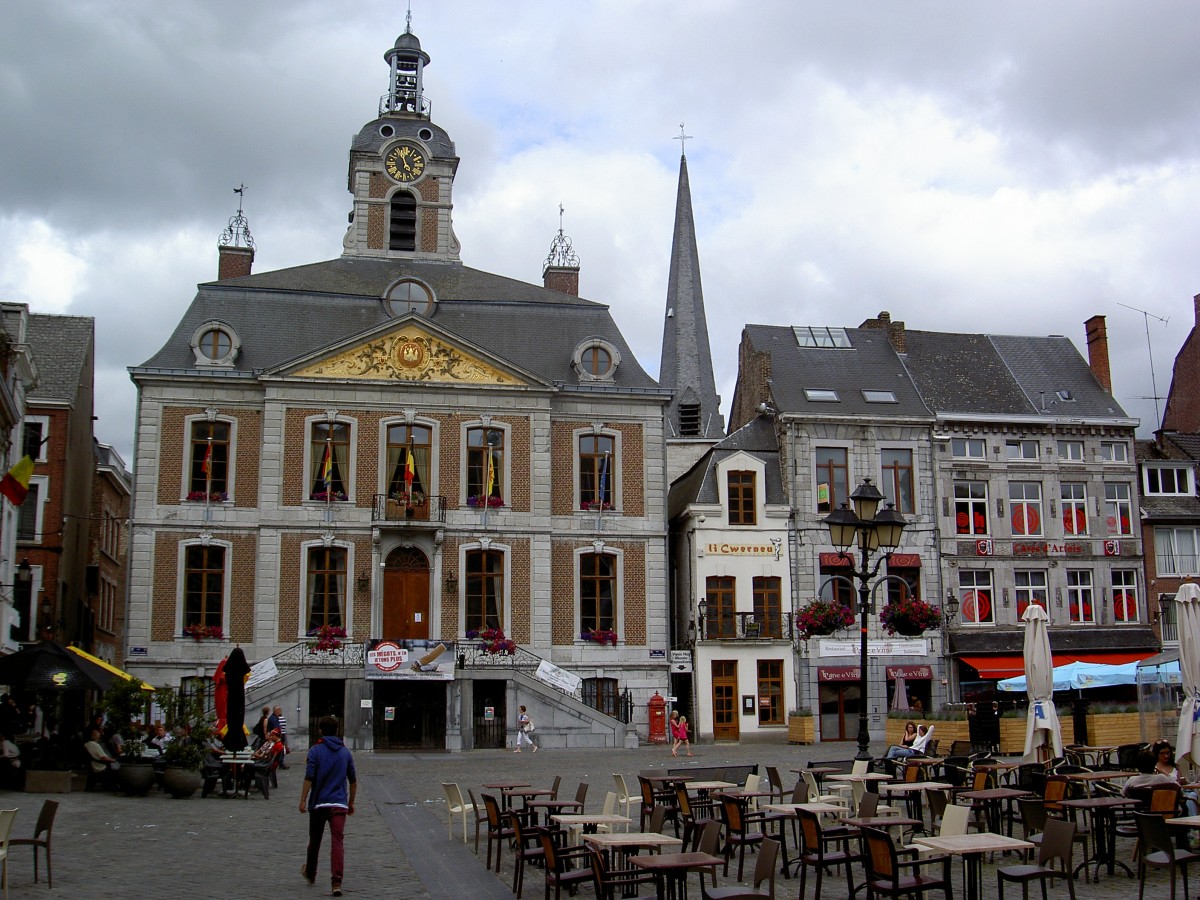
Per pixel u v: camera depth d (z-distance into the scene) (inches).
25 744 997.8
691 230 2797.7
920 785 611.2
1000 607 1595.7
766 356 1651.1
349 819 735.1
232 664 880.3
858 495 783.7
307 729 1305.4
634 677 1473.9
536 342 1546.5
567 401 1517.0
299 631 1393.9
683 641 1574.8
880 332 1784.0
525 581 1454.2
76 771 913.5
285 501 1414.9
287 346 1470.2
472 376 1476.4
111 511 1934.1
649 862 402.0
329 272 1585.9
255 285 1501.0
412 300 1530.5
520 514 1464.1
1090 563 1632.6
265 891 493.7
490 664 1379.2
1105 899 489.1
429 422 1462.8
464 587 1440.7
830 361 1704.0
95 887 495.5
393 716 1341.0
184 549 1402.6
